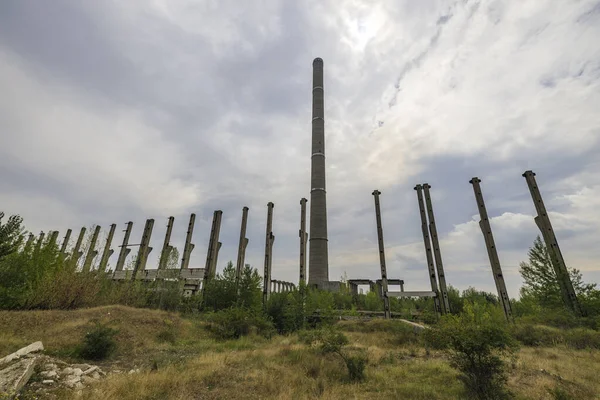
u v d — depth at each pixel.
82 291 23.34
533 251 29.36
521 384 9.60
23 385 8.30
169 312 25.22
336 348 12.85
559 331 19.59
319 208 48.97
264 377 10.05
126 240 49.00
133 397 7.99
